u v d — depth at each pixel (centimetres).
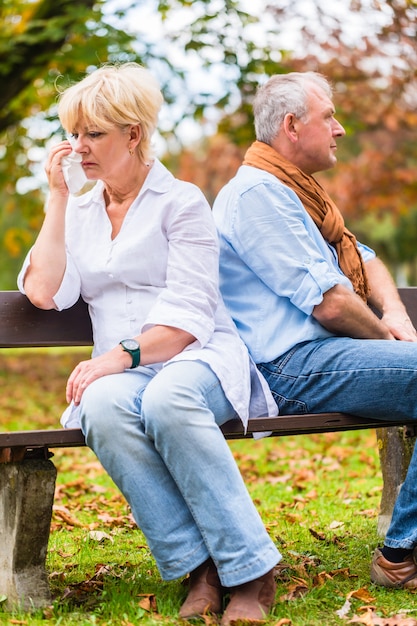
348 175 2173
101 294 427
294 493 698
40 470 375
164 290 406
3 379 1700
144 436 371
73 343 455
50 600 382
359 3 1523
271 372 443
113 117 401
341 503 642
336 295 432
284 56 1348
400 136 2138
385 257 4019
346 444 974
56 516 608
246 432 404
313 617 367
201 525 364
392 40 1609
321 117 469
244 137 1399
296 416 415
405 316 508
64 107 406
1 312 439
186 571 368
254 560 361
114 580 421
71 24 1221
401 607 384
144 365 392
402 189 2158
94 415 368
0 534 385
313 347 434
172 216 413
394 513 411
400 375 410
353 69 1694
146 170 422
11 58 1210
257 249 441
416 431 481
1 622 361
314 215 473
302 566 436
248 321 449
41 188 1728
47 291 415
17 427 1088
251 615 356
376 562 415
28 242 1953
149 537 370
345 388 421
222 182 2223
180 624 356
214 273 411
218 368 391
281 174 466
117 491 709
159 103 418
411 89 1745
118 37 1180
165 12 1278
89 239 425
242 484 370
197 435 364
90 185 583
